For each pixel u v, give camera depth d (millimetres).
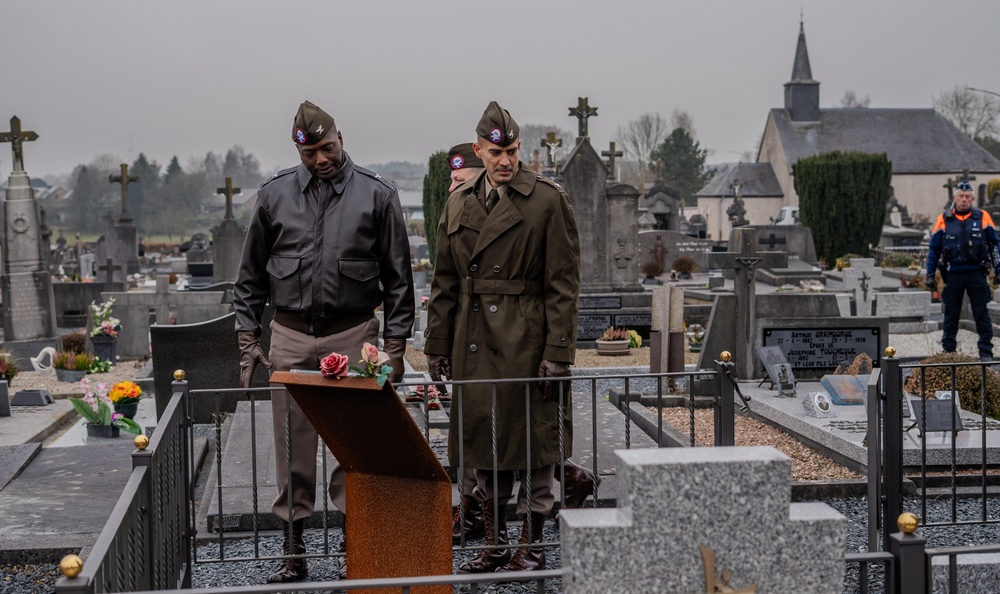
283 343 4770
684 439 7656
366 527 4094
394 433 3785
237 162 146500
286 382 3734
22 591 5000
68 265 37188
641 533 2502
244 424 8117
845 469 7121
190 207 111375
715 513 2520
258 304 4902
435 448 7113
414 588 4016
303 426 4773
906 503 6457
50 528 5605
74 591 2521
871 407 5062
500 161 4496
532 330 4605
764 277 22891
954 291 11766
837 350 10312
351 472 4117
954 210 11773
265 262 4875
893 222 52906
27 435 9477
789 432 8281
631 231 16234
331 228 4703
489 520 4820
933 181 68875
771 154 73250
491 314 4602
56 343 17047
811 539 2551
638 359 13680
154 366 9977
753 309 10211
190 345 9992
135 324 16422
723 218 71938
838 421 7906
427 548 4039
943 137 70500
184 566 4676
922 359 9164
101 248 34656
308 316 4723
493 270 4613
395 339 4781
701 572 2520
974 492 6523
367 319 4809
